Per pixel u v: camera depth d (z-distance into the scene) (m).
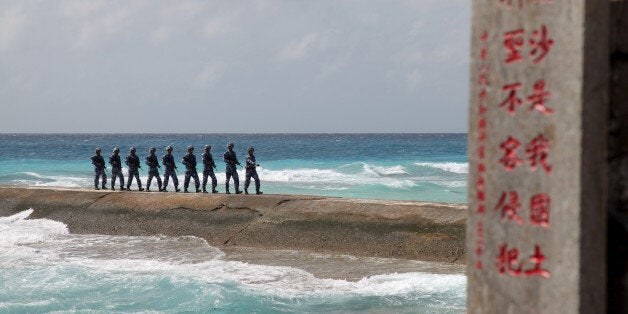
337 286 14.70
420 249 16.73
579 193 4.14
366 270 15.95
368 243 17.48
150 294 14.09
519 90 4.42
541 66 4.31
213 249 19.00
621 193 4.52
